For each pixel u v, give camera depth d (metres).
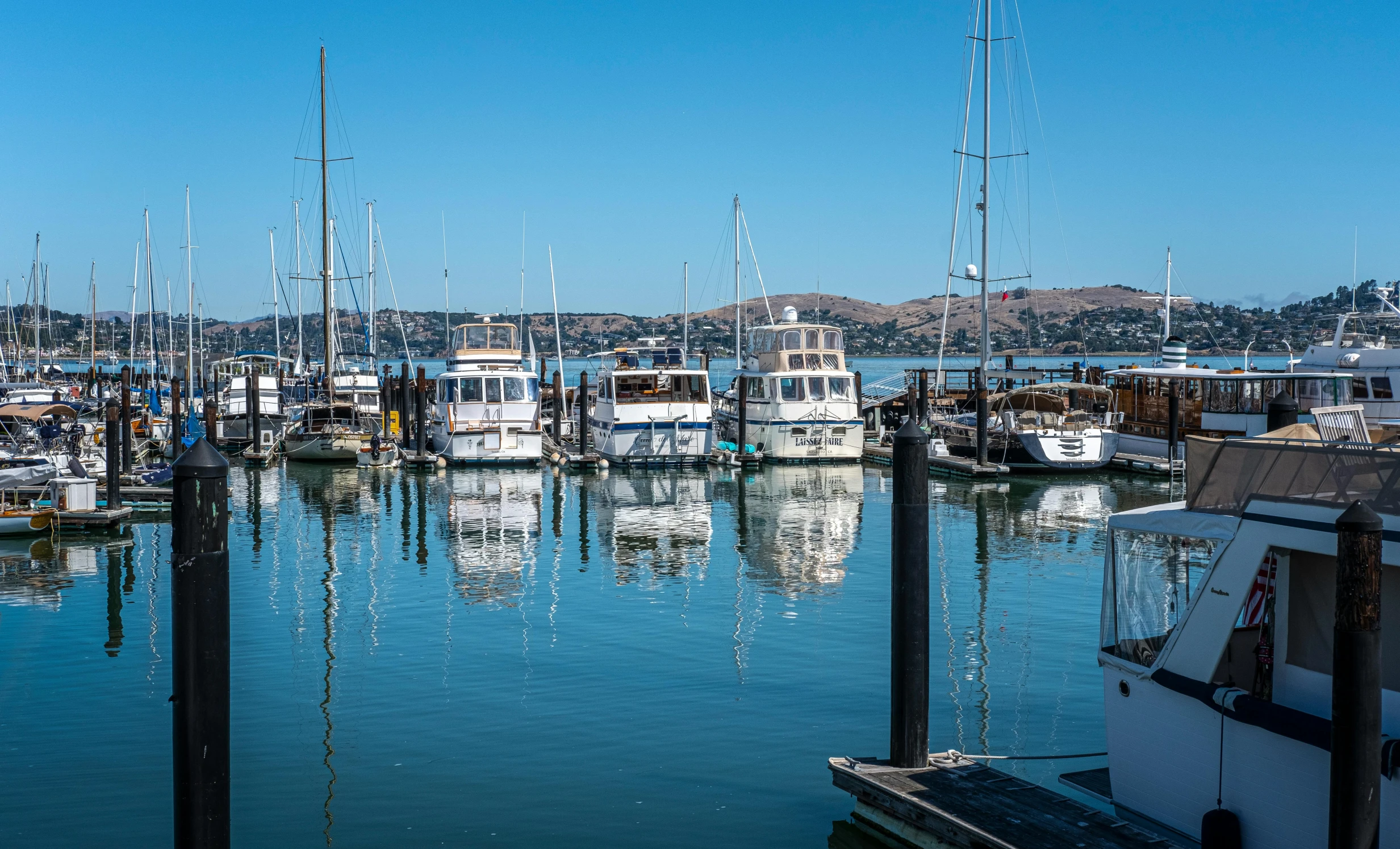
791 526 30.00
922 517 10.85
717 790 11.92
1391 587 8.40
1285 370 46.00
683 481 40.12
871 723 13.92
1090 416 42.91
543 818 11.26
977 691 15.06
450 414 43.56
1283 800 8.58
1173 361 46.09
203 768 7.50
